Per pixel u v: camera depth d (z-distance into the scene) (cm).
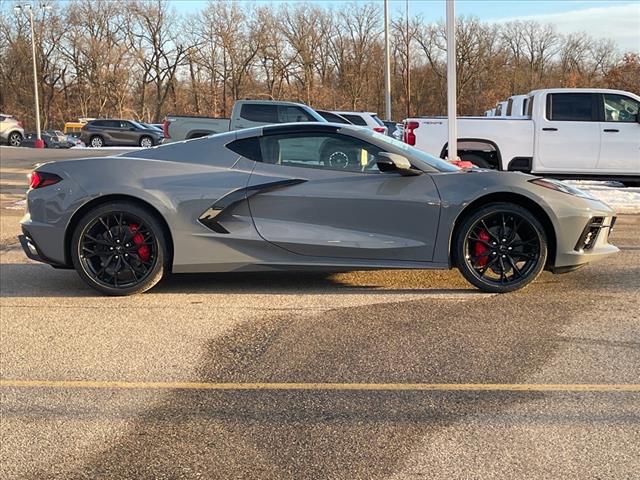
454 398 340
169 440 300
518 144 1207
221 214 530
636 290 551
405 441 296
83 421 320
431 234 524
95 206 537
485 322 464
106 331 456
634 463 273
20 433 309
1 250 757
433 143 1184
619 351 405
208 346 424
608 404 330
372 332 446
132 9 6775
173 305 521
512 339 428
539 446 288
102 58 6644
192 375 377
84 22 6769
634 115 1201
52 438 304
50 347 425
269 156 543
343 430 307
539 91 1220
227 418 321
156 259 537
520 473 267
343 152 538
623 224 958
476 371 376
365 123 2022
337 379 368
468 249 531
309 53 6681
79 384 365
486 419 316
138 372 382
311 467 275
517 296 531
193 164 543
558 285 567
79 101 6988
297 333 446
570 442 292
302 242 526
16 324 473
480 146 1205
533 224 520
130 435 305
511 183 516
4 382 369
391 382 362
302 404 336
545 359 392
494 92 6881
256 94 6812
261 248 532
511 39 7525
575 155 1199
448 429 306
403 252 526
